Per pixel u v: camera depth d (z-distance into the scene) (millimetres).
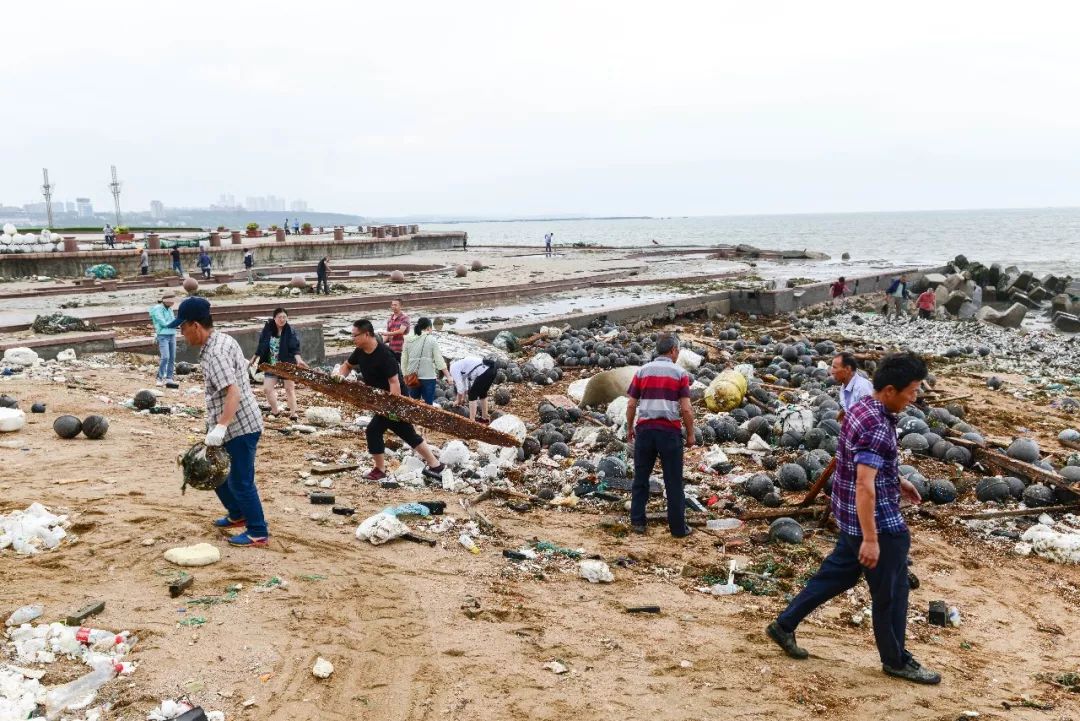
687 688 4566
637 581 6320
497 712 4219
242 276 38656
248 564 5871
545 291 33250
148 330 20125
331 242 53031
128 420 10320
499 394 14031
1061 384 18359
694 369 16953
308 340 17266
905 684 4766
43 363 14820
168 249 41281
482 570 6215
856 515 4633
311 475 8477
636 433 7598
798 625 5590
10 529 6078
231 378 5777
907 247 104500
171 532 6340
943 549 7551
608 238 152125
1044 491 8711
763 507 8469
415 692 4359
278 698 4184
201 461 5723
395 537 6652
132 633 4715
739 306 31656
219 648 4621
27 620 4793
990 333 28203
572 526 7668
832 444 10562
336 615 5188
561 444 10492
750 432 11266
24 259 35750
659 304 28344
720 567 6656
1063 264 65688
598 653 4953
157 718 3881
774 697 4508
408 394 11617
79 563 5695
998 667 5168
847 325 30078
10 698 3914
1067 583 6844
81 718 3867
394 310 13961
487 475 9094
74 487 7320
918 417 11680
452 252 65750
